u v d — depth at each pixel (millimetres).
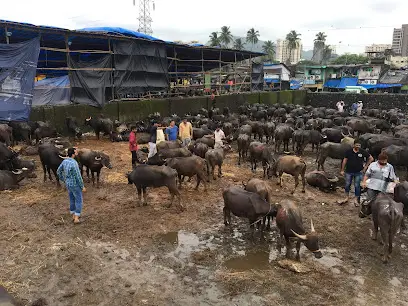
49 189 12164
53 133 18766
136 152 14453
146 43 27062
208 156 13352
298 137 18109
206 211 10680
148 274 7328
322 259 8078
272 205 8375
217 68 46812
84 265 7586
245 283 7047
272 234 9344
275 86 54219
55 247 8273
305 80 62562
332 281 7184
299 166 11961
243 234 9328
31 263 7590
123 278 7168
